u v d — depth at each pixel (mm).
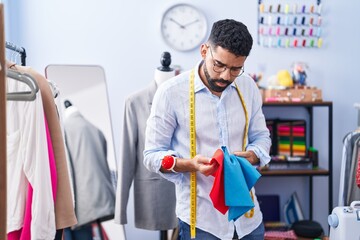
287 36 3252
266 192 3277
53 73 2994
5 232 1063
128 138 2363
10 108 1592
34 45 3096
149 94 2381
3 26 1054
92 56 3148
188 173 1626
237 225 1611
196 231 1616
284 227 3047
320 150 3299
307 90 3018
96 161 2990
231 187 1480
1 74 1050
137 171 2367
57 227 1687
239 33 1478
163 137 1635
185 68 3215
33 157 1583
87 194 2965
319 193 3318
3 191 1062
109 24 3150
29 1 3080
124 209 2393
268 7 3211
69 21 3119
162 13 3145
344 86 3295
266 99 2990
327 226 3318
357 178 2389
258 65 3240
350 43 3285
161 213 2316
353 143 2539
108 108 3027
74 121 2992
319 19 3244
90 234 2943
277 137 3125
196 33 3188
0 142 1058
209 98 1622
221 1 3203
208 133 1612
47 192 1586
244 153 1598
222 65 1503
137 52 3178
